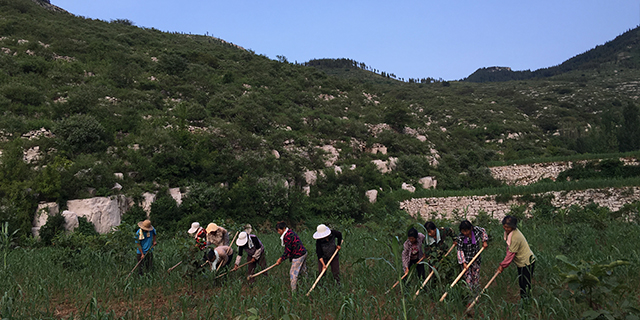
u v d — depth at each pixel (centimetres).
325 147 3388
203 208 2088
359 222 2669
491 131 6006
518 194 2902
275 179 2472
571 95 10538
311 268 766
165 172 2191
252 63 5388
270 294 591
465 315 513
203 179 2327
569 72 18112
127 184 2033
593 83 12862
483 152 4606
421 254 611
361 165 3288
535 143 5812
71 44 3766
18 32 3688
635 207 2200
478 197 2966
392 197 3011
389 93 9344
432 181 3484
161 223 1942
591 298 434
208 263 723
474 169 3738
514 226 540
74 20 5081
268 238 1612
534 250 811
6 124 2131
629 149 4703
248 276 693
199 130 2644
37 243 1491
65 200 1762
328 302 566
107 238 959
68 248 861
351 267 840
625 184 2656
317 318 530
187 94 3575
